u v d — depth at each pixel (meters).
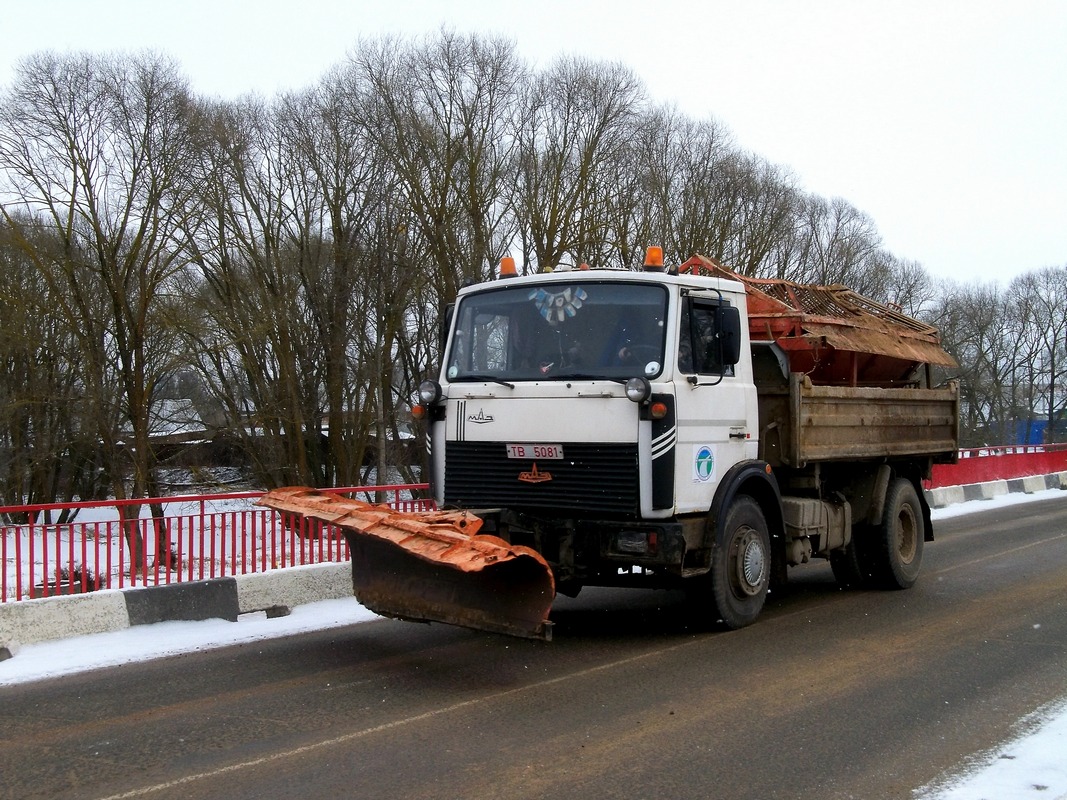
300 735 5.52
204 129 26.73
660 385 7.35
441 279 30.88
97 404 24.77
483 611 6.83
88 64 24.56
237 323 27.92
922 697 6.37
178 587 8.48
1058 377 57.66
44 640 7.66
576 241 30.11
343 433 31.25
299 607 9.27
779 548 8.86
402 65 30.30
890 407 10.49
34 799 4.58
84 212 24.67
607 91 30.53
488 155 30.34
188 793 4.64
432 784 4.76
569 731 5.61
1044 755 5.22
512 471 7.77
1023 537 15.46
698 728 5.69
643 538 7.31
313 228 31.45
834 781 4.84
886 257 53.03
